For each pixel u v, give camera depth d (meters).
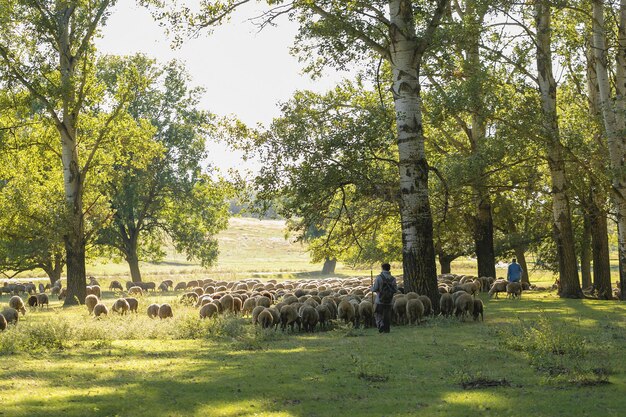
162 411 9.00
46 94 33.62
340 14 21.92
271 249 140.75
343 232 30.17
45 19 33.50
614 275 63.72
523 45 28.31
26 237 38.16
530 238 40.34
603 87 26.75
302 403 9.48
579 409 8.84
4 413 8.75
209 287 38.50
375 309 18.19
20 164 40.47
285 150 22.92
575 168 29.48
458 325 19.34
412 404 9.34
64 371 12.12
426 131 33.47
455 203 32.62
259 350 15.16
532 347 13.74
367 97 31.06
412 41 21.91
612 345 14.11
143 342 17.14
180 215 60.31
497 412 8.81
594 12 26.83
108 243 58.59
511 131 26.98
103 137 38.53
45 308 33.78
